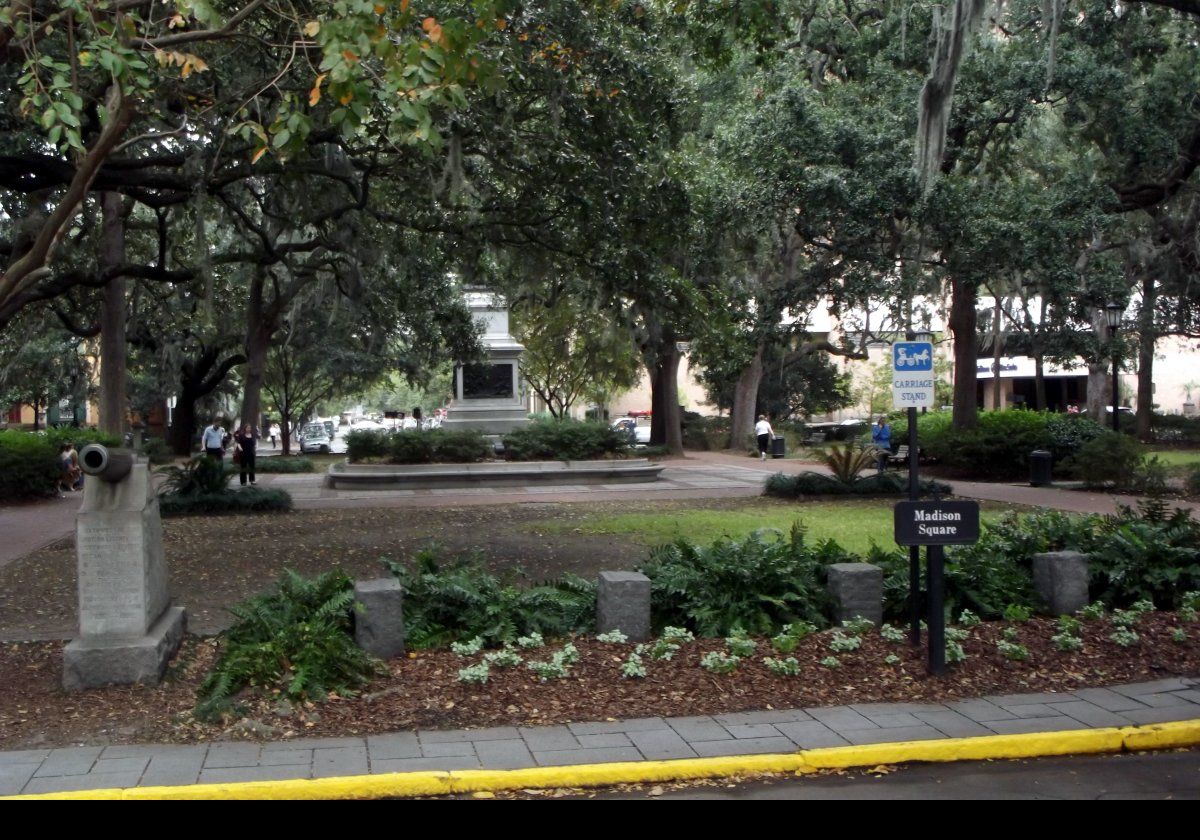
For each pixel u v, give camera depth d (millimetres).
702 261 22984
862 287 21047
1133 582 9992
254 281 29516
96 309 27406
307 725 6871
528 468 27781
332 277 27234
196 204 14328
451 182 14031
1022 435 27062
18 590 12109
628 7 14781
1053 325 27734
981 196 21344
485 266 20688
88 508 7785
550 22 13641
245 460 28156
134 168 14469
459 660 8109
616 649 8398
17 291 9383
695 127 25859
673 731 6809
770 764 6219
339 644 7672
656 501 22766
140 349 38938
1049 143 26703
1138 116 21719
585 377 48344
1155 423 49125
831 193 20359
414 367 48469
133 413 51531
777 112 21203
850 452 23922
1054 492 23938
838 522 18250
